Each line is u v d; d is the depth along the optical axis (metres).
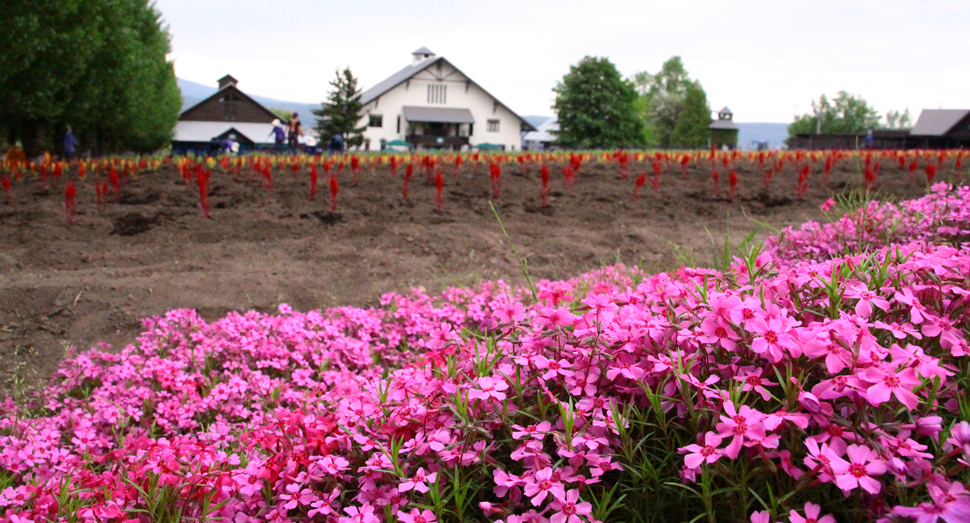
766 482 1.43
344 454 1.91
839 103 109.12
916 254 1.97
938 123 64.25
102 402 3.26
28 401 3.49
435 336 2.35
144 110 32.31
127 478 1.98
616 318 1.93
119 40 21.83
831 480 1.30
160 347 3.98
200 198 7.87
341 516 1.65
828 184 9.50
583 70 68.44
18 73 18.39
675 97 100.56
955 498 1.17
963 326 1.72
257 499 1.87
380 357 3.96
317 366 3.82
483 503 1.53
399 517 1.51
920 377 1.39
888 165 11.70
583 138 68.00
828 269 2.11
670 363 1.62
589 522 1.46
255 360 3.76
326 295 5.09
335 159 12.81
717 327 1.65
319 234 6.97
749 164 12.20
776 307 1.61
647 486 1.58
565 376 1.80
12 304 4.68
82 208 7.79
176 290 5.02
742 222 7.54
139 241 6.72
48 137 23.45
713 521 1.43
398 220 7.44
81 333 4.37
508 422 1.71
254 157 11.77
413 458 1.78
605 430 1.65
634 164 11.98
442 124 70.69
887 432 1.38
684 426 1.68
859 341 1.45
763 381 1.52
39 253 6.25
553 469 1.57
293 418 2.08
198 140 69.81
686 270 2.23
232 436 2.84
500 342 2.13
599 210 8.02
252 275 5.46
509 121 71.75
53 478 2.29
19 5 17.16
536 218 7.65
